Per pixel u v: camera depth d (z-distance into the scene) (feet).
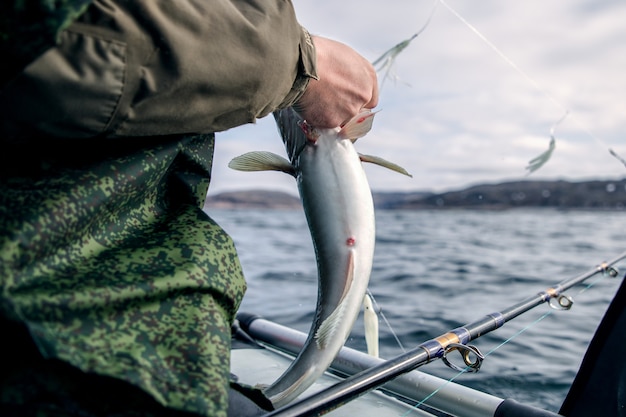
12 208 2.89
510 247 69.00
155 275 3.11
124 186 3.29
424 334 16.21
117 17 2.64
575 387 6.38
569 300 8.11
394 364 4.53
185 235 3.49
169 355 2.94
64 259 2.96
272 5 3.42
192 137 3.89
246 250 66.59
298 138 5.86
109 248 3.25
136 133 3.06
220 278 3.41
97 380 2.67
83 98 2.69
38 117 2.67
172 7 2.82
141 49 2.77
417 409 6.01
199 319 3.13
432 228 134.10
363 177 5.75
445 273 36.47
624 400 5.95
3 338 2.62
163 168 3.59
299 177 5.82
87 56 2.62
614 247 69.56
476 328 5.73
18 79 2.51
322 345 5.14
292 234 111.86
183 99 3.05
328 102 4.58
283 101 3.92
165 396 2.77
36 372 2.61
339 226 5.54
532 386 11.21
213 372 2.96
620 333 6.16
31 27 2.35
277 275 37.83
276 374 7.04
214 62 3.04
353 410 5.97
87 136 2.90
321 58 4.32
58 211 2.94
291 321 19.77
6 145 3.09
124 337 2.86
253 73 3.25
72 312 2.76
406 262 45.34
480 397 5.48
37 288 2.73
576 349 14.57
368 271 5.57
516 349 14.49
